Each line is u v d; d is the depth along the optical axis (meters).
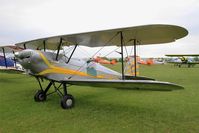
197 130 3.51
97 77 6.56
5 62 12.07
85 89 8.43
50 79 5.35
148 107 5.15
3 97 6.66
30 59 5.09
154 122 3.94
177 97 6.48
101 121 4.04
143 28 4.55
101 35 5.31
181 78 12.57
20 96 6.83
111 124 3.85
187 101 5.84
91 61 6.27
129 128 3.63
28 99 6.30
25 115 4.51
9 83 10.45
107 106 5.31
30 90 8.16
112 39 5.78
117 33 5.02
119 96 6.78
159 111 4.75
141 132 3.44
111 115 4.46
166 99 6.16
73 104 5.21
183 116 4.33
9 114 4.59
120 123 3.90
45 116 4.42
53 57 5.50
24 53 5.14
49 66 5.32
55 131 3.51
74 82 5.20
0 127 3.72
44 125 3.82
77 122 3.99
